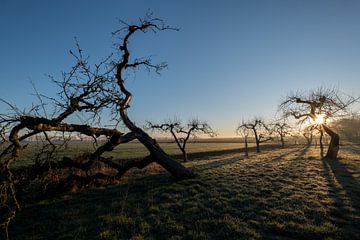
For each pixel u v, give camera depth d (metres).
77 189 17.48
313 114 39.28
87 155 18.11
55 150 14.74
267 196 14.76
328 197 14.35
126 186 17.94
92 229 10.62
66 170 19.20
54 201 14.98
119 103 17.38
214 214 11.83
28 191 15.09
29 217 12.64
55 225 11.38
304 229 10.00
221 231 9.98
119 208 13.00
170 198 14.33
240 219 11.22
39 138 13.87
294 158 37.53
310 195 14.70
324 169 24.91
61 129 14.27
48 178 15.69
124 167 20.48
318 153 48.59
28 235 10.55
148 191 16.05
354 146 73.69
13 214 10.29
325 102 38.09
